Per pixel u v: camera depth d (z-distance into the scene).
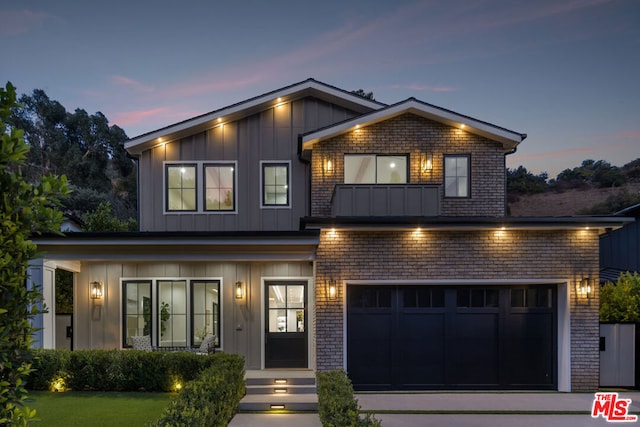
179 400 6.32
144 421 8.02
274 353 12.46
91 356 10.16
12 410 2.95
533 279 10.88
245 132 13.29
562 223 10.62
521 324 11.16
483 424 8.43
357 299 11.20
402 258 10.95
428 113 12.23
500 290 11.20
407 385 11.05
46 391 10.04
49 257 10.67
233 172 13.21
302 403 9.62
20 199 2.95
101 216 18.17
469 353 11.12
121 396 9.67
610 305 12.03
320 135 12.04
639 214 14.78
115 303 12.55
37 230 3.15
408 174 12.42
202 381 7.37
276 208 13.12
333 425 5.80
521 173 43.81
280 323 12.55
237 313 12.55
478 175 12.39
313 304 12.20
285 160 13.27
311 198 12.34
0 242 2.87
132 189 42.06
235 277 12.64
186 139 13.21
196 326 12.59
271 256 11.09
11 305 2.96
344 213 11.34
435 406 9.59
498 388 11.05
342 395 7.02
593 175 40.47
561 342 10.96
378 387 11.03
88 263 12.61
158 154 13.16
